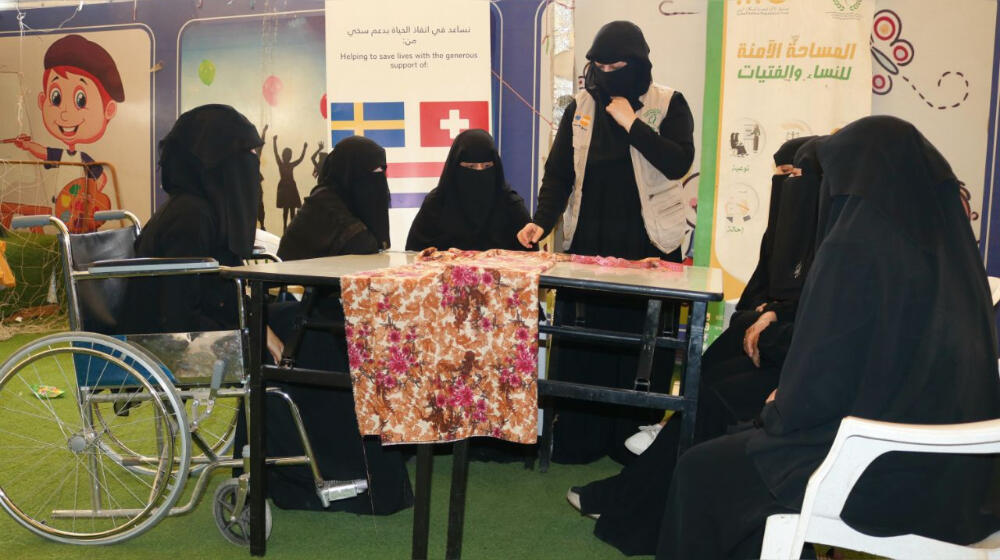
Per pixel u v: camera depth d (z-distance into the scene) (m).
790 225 2.38
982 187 4.38
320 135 5.28
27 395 3.93
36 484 2.73
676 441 2.23
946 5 4.30
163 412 2.14
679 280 2.05
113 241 2.45
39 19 5.73
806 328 1.51
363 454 2.53
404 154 4.28
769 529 1.42
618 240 3.20
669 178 3.09
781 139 4.28
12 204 6.05
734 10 4.30
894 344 1.46
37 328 5.86
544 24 4.55
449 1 4.21
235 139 2.52
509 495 2.77
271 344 2.46
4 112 5.89
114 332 2.30
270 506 2.61
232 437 2.93
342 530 2.42
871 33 4.28
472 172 3.16
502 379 1.87
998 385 1.48
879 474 1.45
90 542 2.24
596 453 3.17
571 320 3.10
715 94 4.35
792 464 1.50
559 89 4.22
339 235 2.88
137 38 5.54
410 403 1.88
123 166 5.75
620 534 2.29
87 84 5.70
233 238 2.48
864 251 1.48
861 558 2.02
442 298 1.86
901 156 1.54
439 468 3.08
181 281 2.31
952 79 4.34
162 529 2.42
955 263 1.51
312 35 5.23
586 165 3.21
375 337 1.86
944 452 1.28
